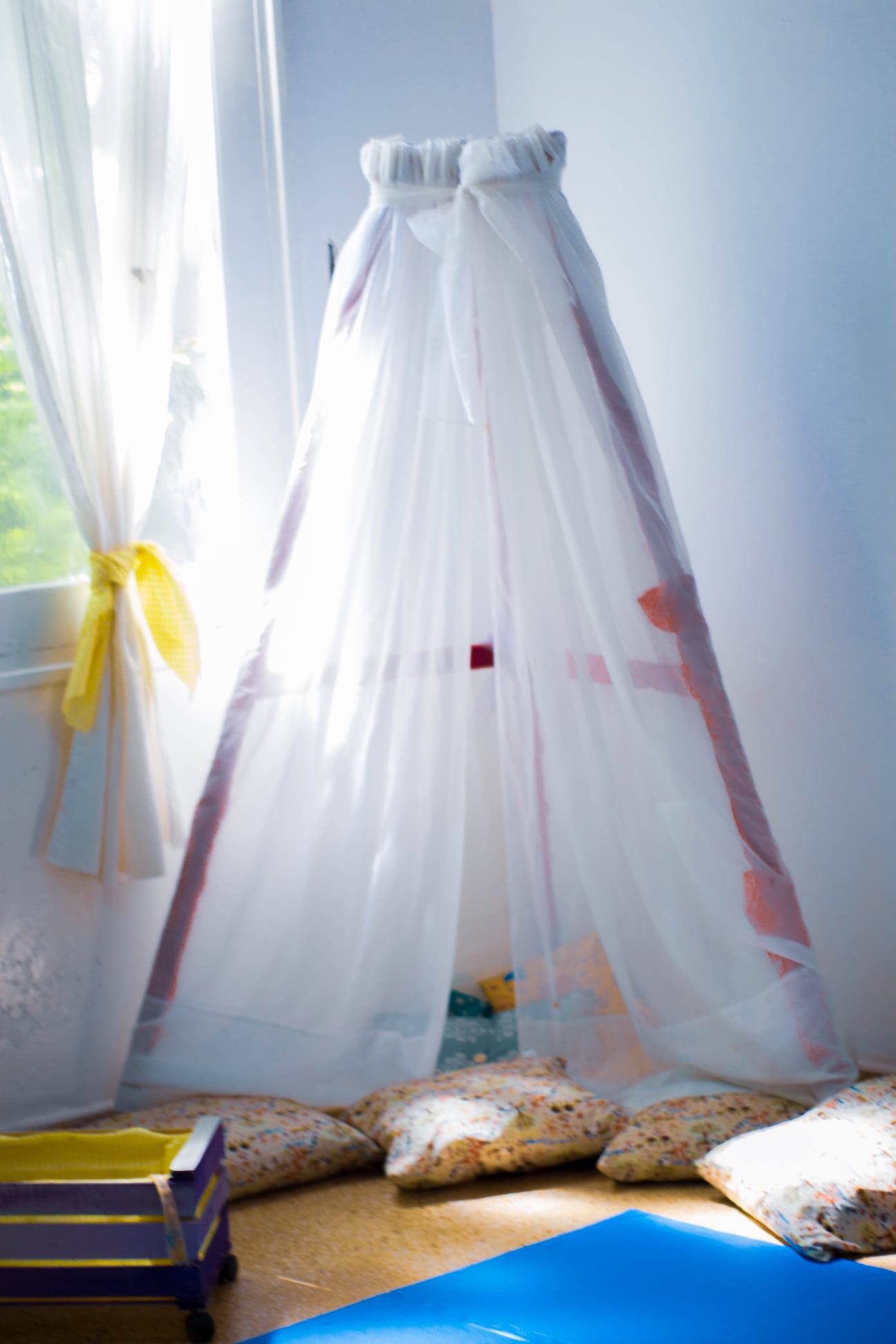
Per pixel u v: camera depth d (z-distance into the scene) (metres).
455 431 2.59
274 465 2.91
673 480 3.01
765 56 2.67
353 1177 2.39
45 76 2.41
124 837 2.59
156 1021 2.53
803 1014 2.41
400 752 2.62
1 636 2.51
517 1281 1.95
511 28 3.23
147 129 2.52
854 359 2.61
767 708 2.88
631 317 3.06
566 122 3.14
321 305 3.00
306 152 2.96
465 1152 2.29
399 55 3.11
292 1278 2.01
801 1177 2.05
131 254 2.54
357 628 2.61
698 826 2.44
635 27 2.93
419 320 2.60
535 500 2.54
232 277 2.82
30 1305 1.97
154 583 2.62
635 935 2.54
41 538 2.59
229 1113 2.42
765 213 2.72
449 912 2.61
